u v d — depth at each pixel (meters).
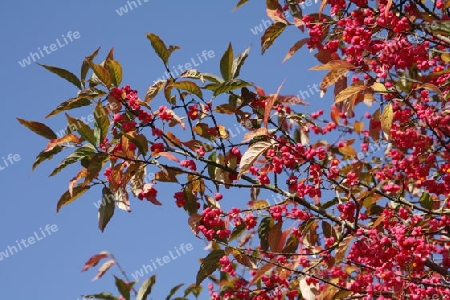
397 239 5.81
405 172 6.67
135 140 5.98
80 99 6.16
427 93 6.68
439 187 6.49
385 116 6.07
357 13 6.43
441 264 7.02
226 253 6.36
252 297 6.82
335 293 6.50
